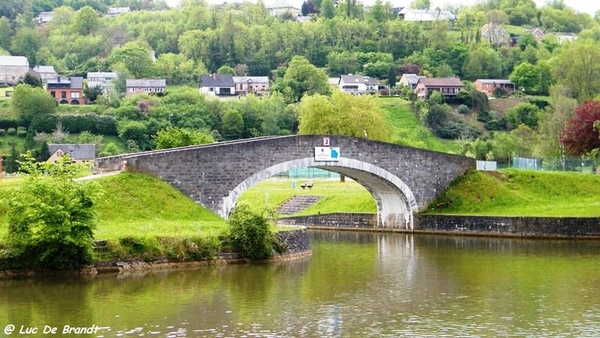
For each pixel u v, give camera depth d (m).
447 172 125.75
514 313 66.31
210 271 81.69
